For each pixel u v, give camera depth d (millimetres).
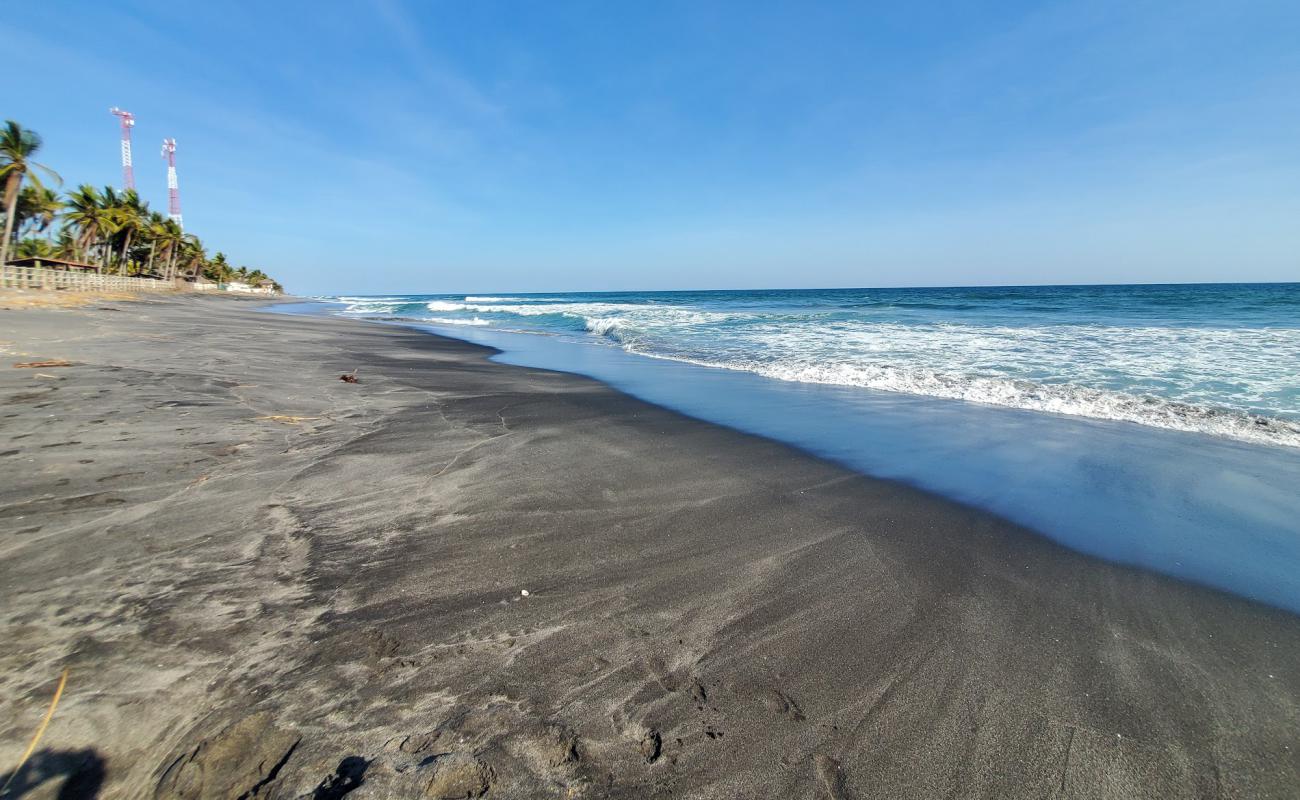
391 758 1853
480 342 18047
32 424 5121
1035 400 7891
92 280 31016
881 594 3043
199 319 20109
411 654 2402
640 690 2248
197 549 3188
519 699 2166
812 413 7500
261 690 2127
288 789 1715
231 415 6055
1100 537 3803
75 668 2156
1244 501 4438
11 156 27109
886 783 1856
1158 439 6113
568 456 5418
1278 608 2957
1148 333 14578
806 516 4105
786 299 53438
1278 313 20953
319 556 3240
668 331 19688
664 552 3486
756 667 2418
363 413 6793
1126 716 2170
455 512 3967
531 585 3031
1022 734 2066
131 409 5863
